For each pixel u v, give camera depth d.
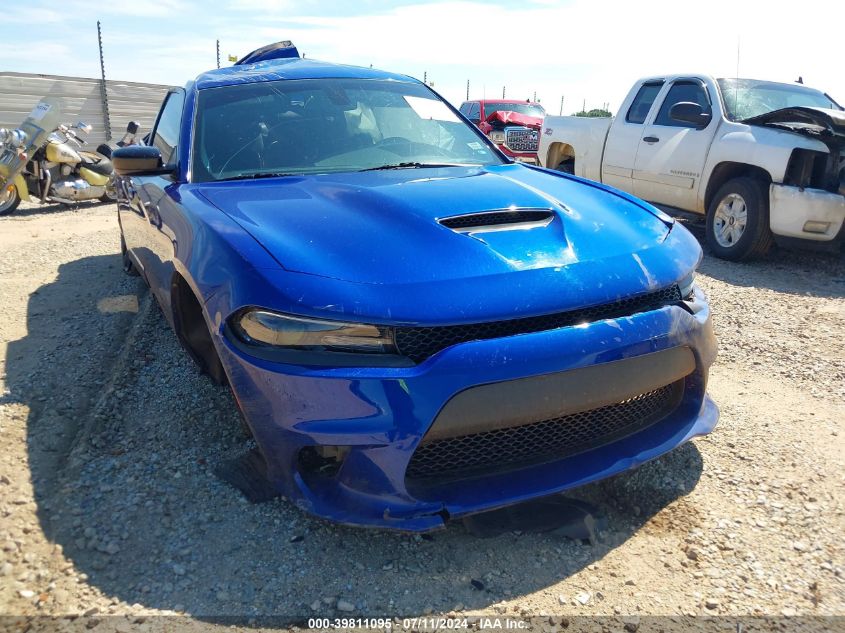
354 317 1.98
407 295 2.02
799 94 7.04
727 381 3.55
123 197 4.54
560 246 2.30
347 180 2.89
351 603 1.98
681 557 2.18
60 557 2.13
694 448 2.83
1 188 8.98
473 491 2.07
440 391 1.94
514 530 2.28
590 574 2.10
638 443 2.33
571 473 2.17
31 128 9.03
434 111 3.79
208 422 2.98
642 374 2.19
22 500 2.40
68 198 9.48
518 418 2.01
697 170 6.55
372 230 2.31
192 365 3.57
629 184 7.48
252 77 3.67
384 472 1.99
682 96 6.97
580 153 8.16
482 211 2.44
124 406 3.15
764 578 2.08
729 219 6.29
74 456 2.69
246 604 1.96
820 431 2.98
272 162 3.18
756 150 5.94
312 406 1.99
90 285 5.25
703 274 5.88
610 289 2.19
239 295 2.12
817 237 5.74
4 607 1.93
